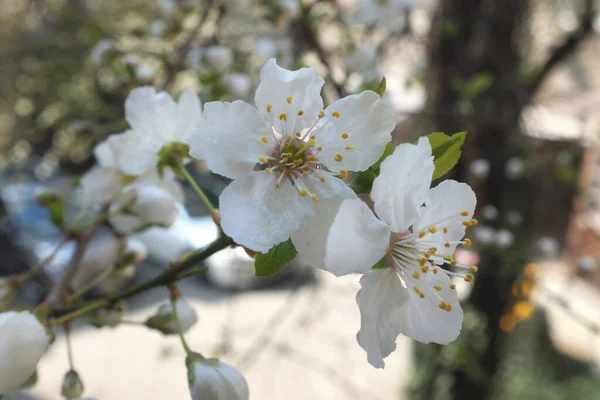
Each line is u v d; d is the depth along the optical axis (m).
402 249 0.07
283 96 0.07
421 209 0.07
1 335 0.06
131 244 0.10
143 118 0.09
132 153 0.09
